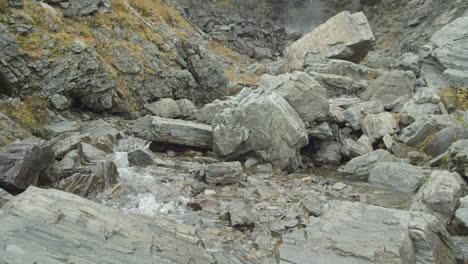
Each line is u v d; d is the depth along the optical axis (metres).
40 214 5.22
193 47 24.20
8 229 4.85
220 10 47.75
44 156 8.97
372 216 7.08
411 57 26.34
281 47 47.09
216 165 11.75
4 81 14.23
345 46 27.95
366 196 11.30
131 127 17.14
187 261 5.57
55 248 4.87
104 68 17.11
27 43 15.13
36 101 14.89
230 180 11.60
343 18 28.66
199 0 47.72
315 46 29.53
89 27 19.95
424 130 15.68
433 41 24.23
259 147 14.63
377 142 16.81
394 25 42.81
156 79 20.72
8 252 4.57
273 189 11.37
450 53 22.52
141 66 19.98
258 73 35.69
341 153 16.69
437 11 38.47
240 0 50.09
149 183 10.70
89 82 16.52
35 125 14.22
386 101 20.89
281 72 34.03
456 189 9.35
